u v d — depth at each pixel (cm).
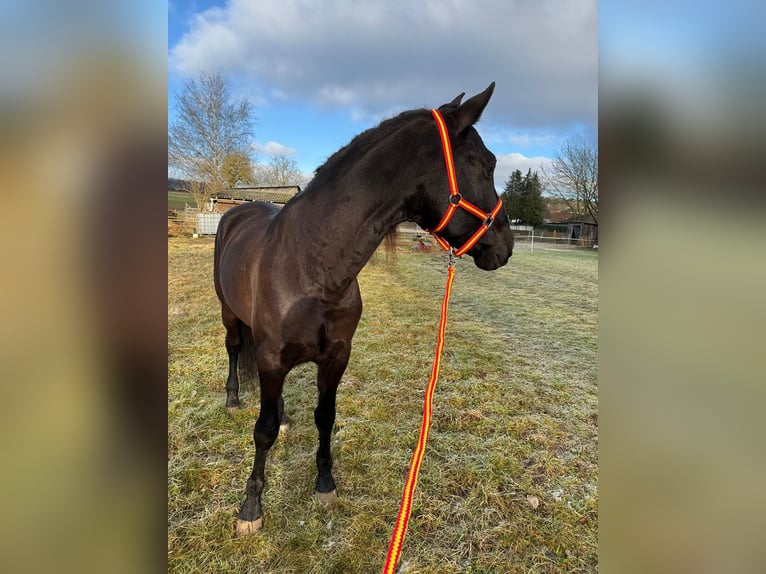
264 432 166
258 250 169
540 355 401
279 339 153
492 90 141
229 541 167
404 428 254
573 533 176
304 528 175
